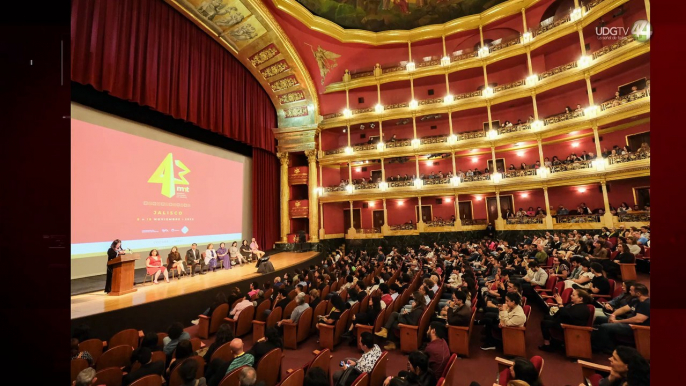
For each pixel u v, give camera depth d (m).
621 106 15.34
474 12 20.38
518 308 5.49
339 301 6.96
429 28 21.16
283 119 22.78
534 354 5.59
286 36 18.27
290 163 22.97
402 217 23.47
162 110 12.87
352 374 4.18
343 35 20.69
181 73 14.13
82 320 6.17
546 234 15.59
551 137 19.14
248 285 10.82
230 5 14.93
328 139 24.02
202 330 7.23
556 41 18.28
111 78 10.62
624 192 16.88
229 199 17.59
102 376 3.69
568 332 5.23
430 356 4.39
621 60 15.46
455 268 9.48
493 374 5.08
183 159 14.61
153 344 4.76
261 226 20.02
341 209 24.33
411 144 21.94
